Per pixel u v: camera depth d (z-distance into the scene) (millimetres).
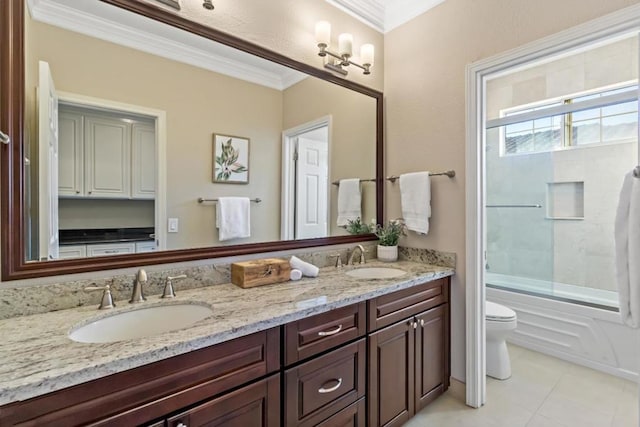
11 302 1052
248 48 1659
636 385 2070
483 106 1884
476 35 1852
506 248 3352
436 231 2055
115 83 1316
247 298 1306
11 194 1054
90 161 1257
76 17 1227
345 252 2125
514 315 2197
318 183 2031
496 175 3410
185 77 1506
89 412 754
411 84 2199
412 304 1705
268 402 1097
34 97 1135
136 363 808
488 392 2014
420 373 1762
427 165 2102
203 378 939
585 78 2848
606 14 1396
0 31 1044
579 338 2369
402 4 2203
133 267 1299
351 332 1387
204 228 1563
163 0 1379
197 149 1549
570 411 1812
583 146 2908
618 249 1494
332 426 1312
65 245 1187
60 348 835
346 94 2158
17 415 673
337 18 2068
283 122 1860
